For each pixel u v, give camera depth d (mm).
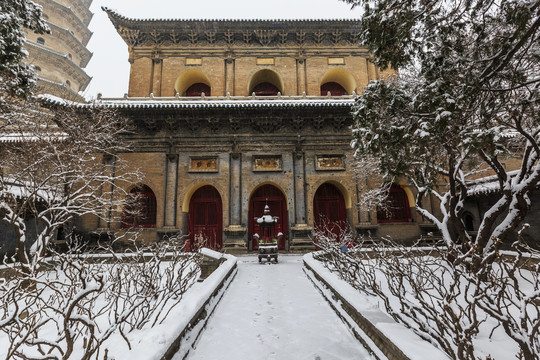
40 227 16922
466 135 6371
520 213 9859
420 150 6965
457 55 6590
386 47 7223
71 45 34406
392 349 4547
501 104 7137
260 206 23562
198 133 22469
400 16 6586
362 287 7965
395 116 7547
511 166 23172
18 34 9562
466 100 6285
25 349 5461
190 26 25594
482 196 19344
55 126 16625
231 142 22484
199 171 21938
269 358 5375
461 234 11469
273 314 7699
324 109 21266
